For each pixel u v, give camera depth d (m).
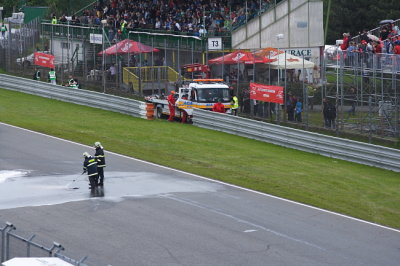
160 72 73.06
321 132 54.84
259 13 80.94
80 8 105.25
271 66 62.94
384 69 50.56
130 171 42.34
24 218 32.34
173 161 45.62
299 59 62.62
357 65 52.88
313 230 32.00
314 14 80.56
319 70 64.44
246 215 33.88
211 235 30.62
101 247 28.67
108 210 33.94
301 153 51.41
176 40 78.69
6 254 21.78
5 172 40.97
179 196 36.84
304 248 29.44
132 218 32.78
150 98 65.25
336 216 34.56
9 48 84.56
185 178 41.00
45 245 28.56
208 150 49.94
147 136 54.00
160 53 78.75
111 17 89.44
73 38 81.56
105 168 42.88
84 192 37.22
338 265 27.58
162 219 32.75
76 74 77.19
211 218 33.12
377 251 29.48
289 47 80.06
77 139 51.41
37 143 49.44
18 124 56.09
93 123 58.53
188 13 86.94
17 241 28.52
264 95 57.88
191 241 29.73
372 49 59.03
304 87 55.38
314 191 39.50
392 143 49.94
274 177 42.44
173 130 57.28
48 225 31.39
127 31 83.69
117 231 30.81
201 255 28.08
